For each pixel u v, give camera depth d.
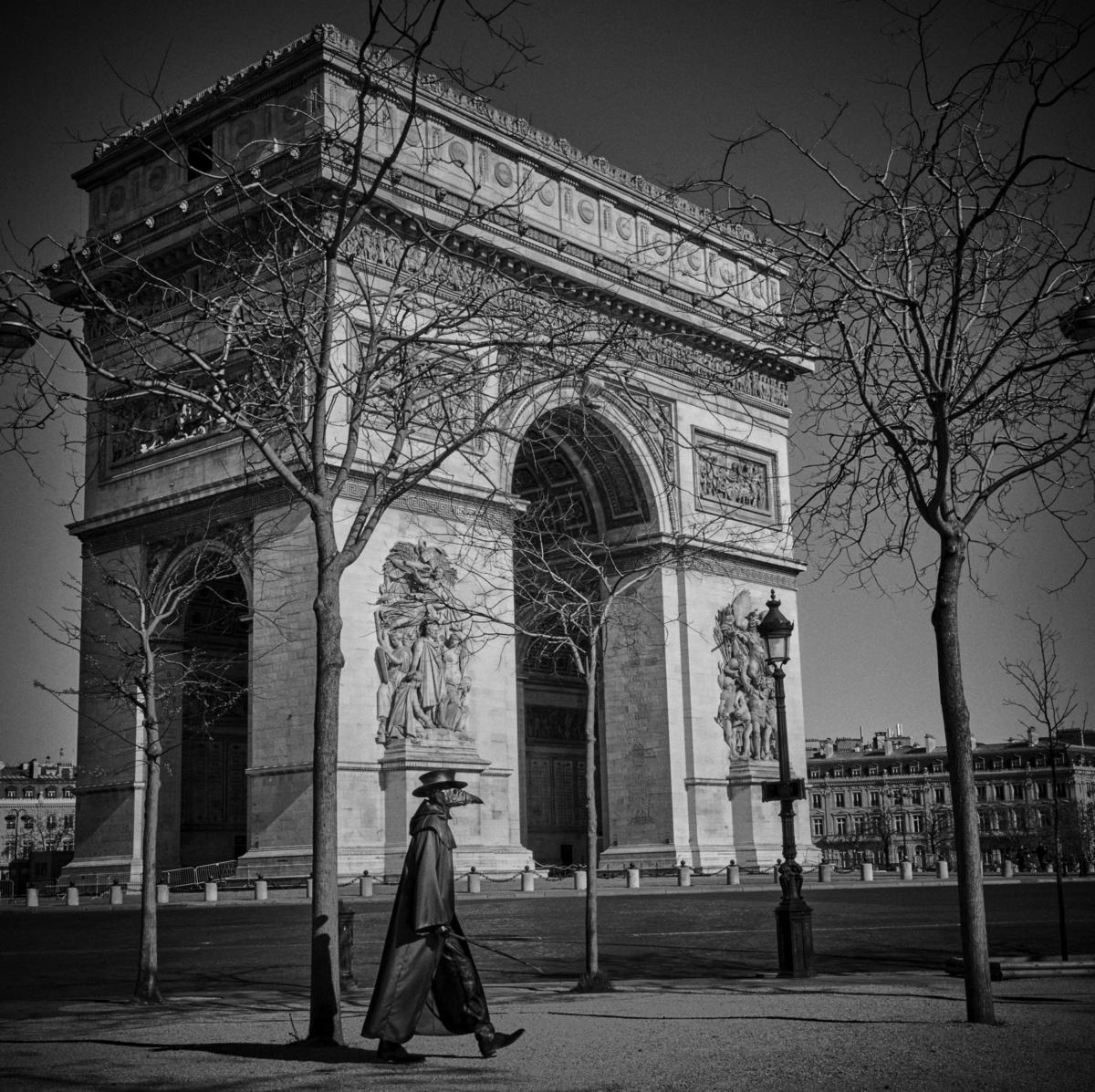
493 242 87.19
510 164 93.25
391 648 82.19
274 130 84.69
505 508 88.38
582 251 93.62
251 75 85.31
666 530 102.50
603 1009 30.77
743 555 106.62
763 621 40.53
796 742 110.25
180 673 89.50
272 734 80.94
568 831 115.75
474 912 66.19
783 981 36.31
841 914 63.44
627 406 99.00
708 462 105.38
